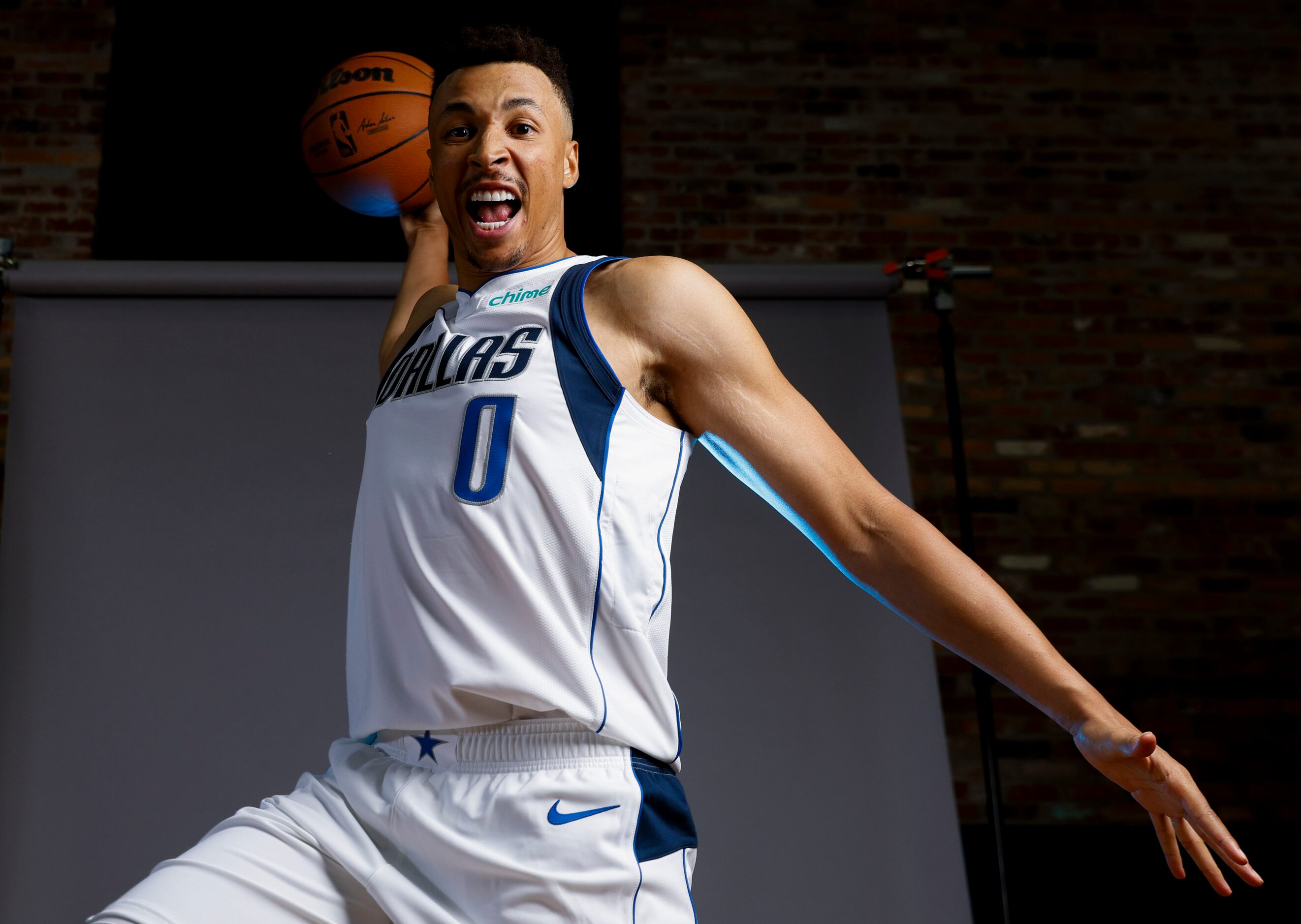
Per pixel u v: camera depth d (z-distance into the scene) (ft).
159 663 8.97
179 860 3.75
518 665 3.60
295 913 3.69
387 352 5.00
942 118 14.43
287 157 13.93
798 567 9.45
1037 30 14.70
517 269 4.30
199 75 14.02
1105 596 13.26
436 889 3.67
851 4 14.66
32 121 13.76
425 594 3.73
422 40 14.23
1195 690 13.08
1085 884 12.40
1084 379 13.82
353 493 9.58
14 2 14.07
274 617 9.14
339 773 3.90
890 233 14.08
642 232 13.92
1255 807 12.77
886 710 9.07
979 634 3.57
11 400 9.62
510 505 3.70
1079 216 14.25
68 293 9.91
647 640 3.76
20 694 8.84
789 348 10.05
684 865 3.74
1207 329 14.05
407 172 6.44
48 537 9.29
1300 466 13.74
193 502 9.45
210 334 9.95
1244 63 14.78
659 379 3.98
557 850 3.50
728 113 14.29
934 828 8.77
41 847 8.48
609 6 14.44
